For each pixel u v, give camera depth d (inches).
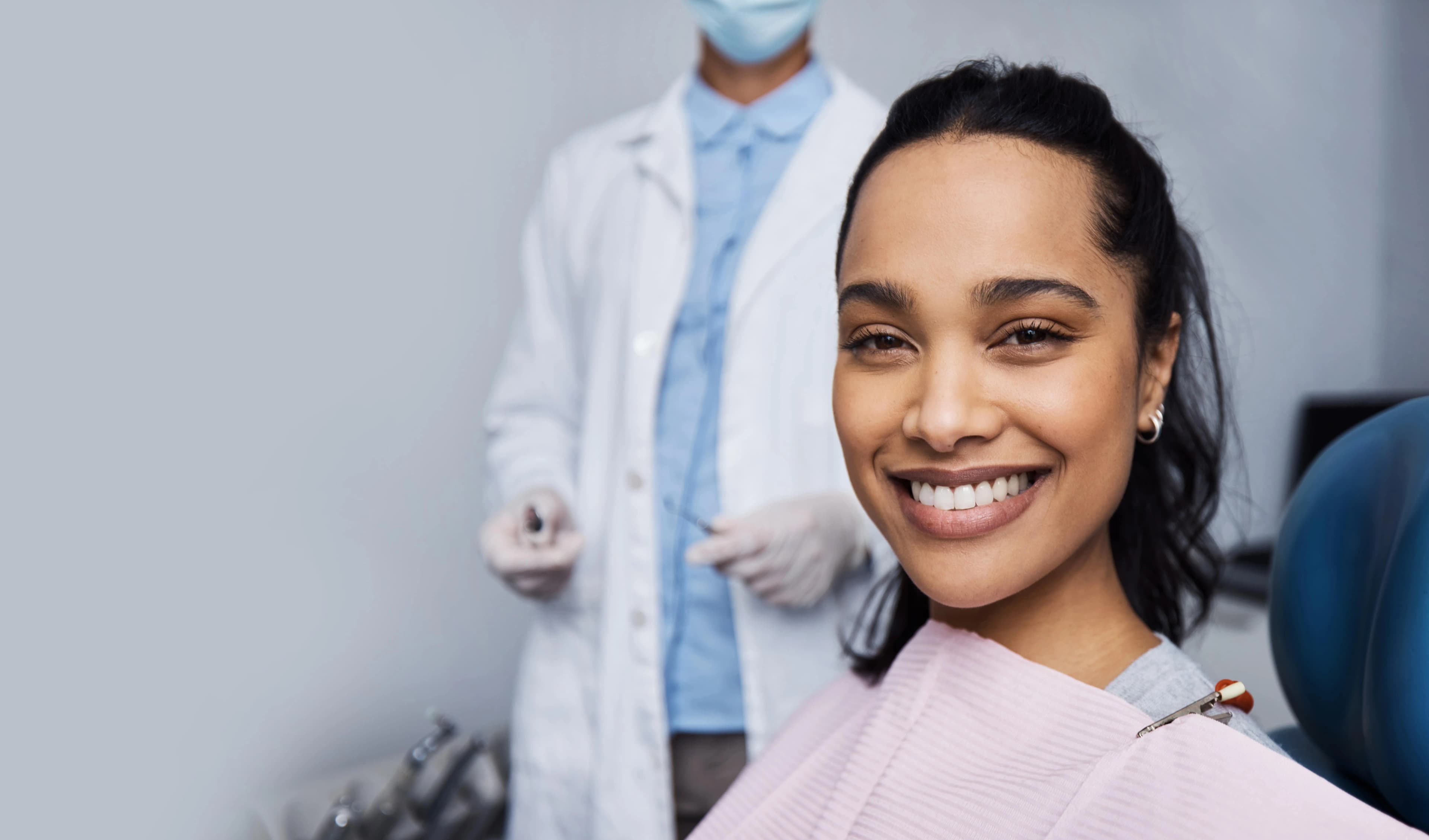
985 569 19.9
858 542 47.5
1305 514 23.6
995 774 19.7
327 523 66.8
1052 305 19.1
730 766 47.6
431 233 69.9
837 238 48.1
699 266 49.3
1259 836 15.3
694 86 52.4
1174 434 26.1
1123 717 18.5
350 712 67.7
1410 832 14.6
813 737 27.0
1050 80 20.9
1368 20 67.7
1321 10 68.2
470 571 71.3
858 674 27.6
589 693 50.1
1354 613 21.7
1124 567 25.5
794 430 47.8
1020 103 20.1
